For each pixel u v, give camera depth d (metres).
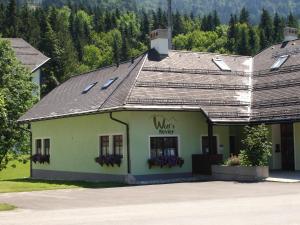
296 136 30.17
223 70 33.41
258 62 35.91
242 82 33.03
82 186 25.73
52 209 16.66
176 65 31.86
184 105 28.66
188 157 29.38
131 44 131.75
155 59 31.69
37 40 96.88
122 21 148.75
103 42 131.75
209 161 28.30
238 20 136.12
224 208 15.44
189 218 13.52
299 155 29.98
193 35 124.44
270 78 32.72
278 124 31.53
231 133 32.25
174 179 28.12
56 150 34.78
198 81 31.20
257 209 14.97
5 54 46.56
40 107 38.25
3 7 106.94
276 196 18.45
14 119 43.94
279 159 31.73
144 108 27.16
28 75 47.53
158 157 28.11
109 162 28.67
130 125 27.70
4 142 43.75
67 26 130.50
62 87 39.66
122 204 17.62
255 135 26.33
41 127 36.81
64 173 33.78
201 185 24.19
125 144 27.88
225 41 120.50
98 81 34.28
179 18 141.75
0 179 37.12
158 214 14.50
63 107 34.00
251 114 30.19
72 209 16.48
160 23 138.38
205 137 30.20
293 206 15.46
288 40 36.81
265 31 125.81
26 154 45.62
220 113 29.27
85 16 147.25
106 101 29.00
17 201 19.34
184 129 29.39
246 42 117.31
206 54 34.66
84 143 31.66
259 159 26.02
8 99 44.16
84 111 29.95
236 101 30.80
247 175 26.06
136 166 27.72
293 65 32.53
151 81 29.41
